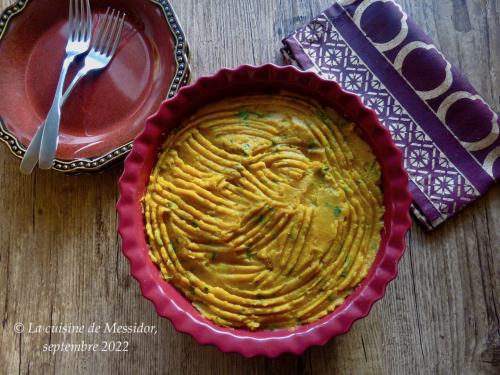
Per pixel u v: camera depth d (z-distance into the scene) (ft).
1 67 1.86
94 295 1.78
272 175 1.54
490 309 1.74
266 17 1.95
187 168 1.57
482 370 1.70
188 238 1.52
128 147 1.75
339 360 1.72
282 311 1.49
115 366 1.74
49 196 1.85
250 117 1.61
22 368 1.75
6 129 1.80
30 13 1.89
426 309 1.74
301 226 1.51
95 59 1.88
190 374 1.73
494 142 1.77
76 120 1.85
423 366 1.71
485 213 1.80
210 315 1.50
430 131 1.80
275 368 1.72
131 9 1.91
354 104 1.53
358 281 1.50
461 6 1.95
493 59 1.91
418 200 1.77
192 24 1.95
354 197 1.53
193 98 1.58
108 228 1.82
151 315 1.77
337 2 1.88
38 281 1.79
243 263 1.51
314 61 1.86
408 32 1.83
